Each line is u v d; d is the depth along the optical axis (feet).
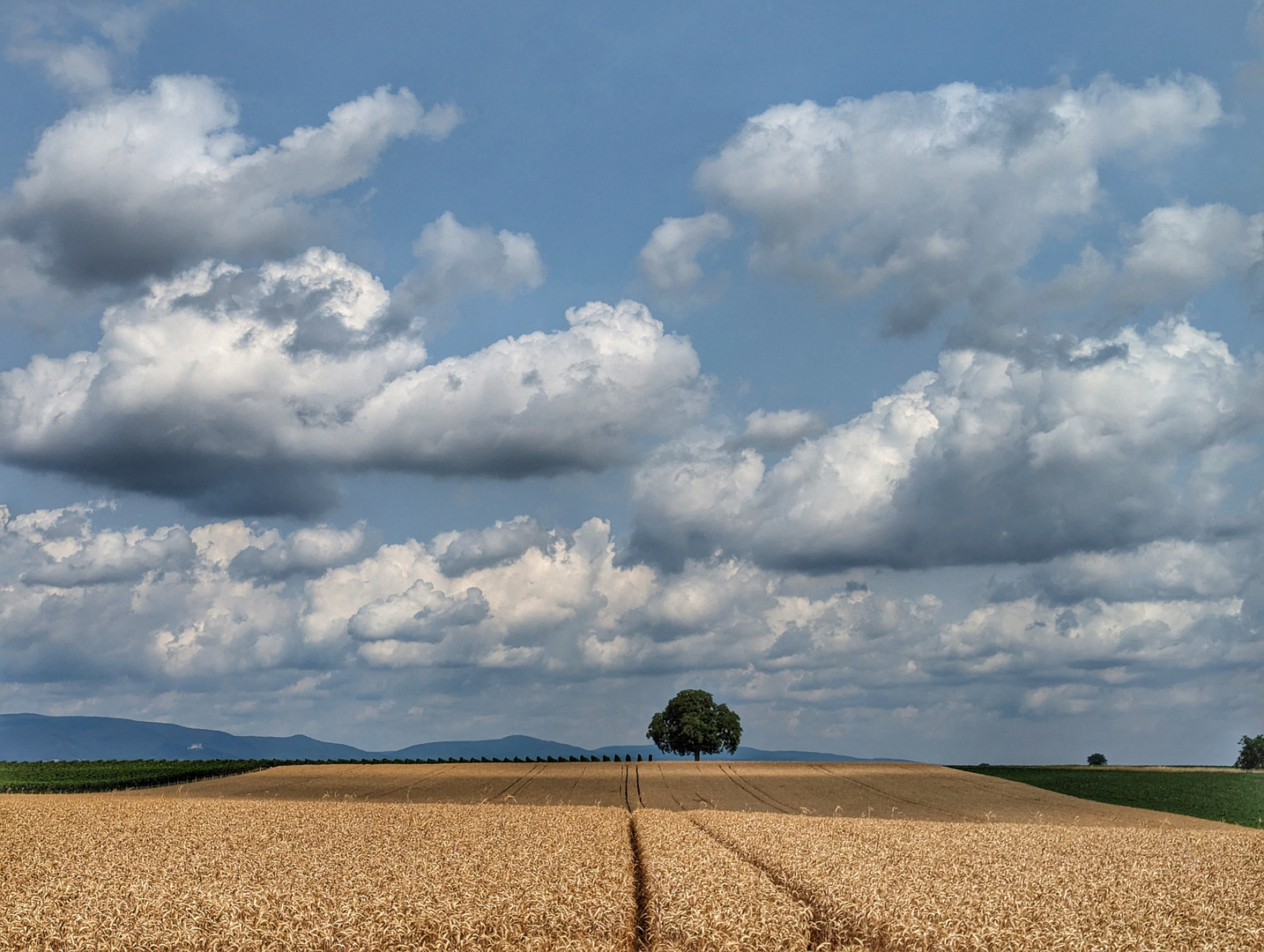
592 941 58.85
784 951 59.72
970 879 85.25
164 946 57.93
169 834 121.80
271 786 281.74
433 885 73.26
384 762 387.14
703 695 396.57
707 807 221.87
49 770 331.77
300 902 66.33
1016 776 325.83
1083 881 85.05
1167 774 333.42
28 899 68.44
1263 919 70.74
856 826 143.54
